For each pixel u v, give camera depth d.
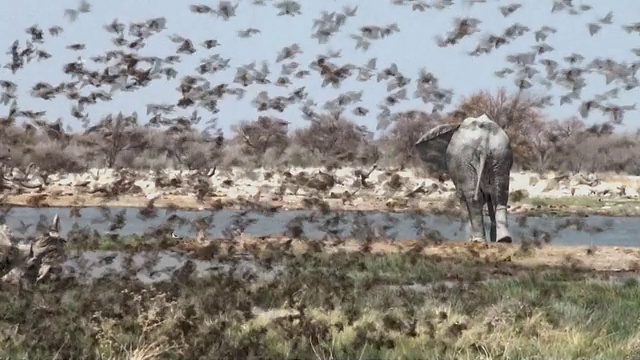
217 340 24.48
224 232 55.22
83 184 95.62
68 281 37.03
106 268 43.25
